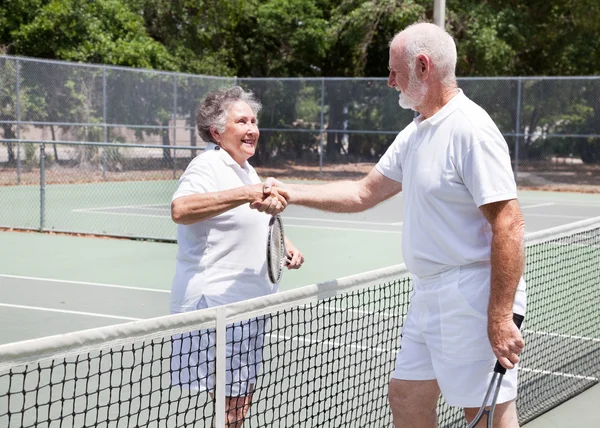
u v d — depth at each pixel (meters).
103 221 13.18
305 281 8.47
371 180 3.39
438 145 2.82
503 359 2.69
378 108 21.75
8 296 7.54
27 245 10.89
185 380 3.41
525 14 24.97
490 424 2.77
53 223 12.88
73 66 18.66
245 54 28.50
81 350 2.35
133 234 11.75
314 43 26.81
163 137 20.36
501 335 2.68
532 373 5.06
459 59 24.06
